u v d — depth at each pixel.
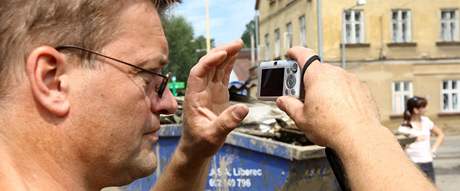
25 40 1.14
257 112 5.03
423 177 1.22
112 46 1.24
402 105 31.88
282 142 4.65
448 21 32.06
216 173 4.87
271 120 4.88
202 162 1.88
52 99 1.17
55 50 1.17
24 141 1.16
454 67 31.91
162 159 5.60
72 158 1.22
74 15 1.17
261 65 1.91
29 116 1.16
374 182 1.22
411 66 31.84
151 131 1.40
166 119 5.78
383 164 1.24
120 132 1.27
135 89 1.29
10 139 1.16
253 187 4.70
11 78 1.15
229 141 4.79
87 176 1.26
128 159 1.31
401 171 1.21
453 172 13.92
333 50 31.14
